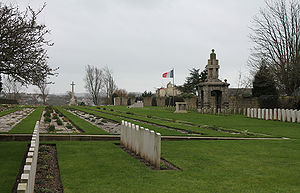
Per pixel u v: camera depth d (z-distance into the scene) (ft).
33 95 361.51
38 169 26.53
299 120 78.07
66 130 55.62
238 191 20.35
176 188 20.81
